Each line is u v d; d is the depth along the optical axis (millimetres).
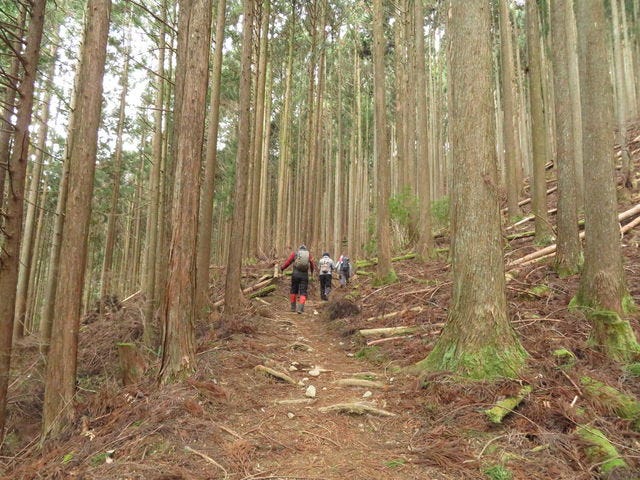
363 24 22719
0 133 6832
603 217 5855
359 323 8133
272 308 10906
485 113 4992
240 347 6270
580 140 10633
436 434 3688
